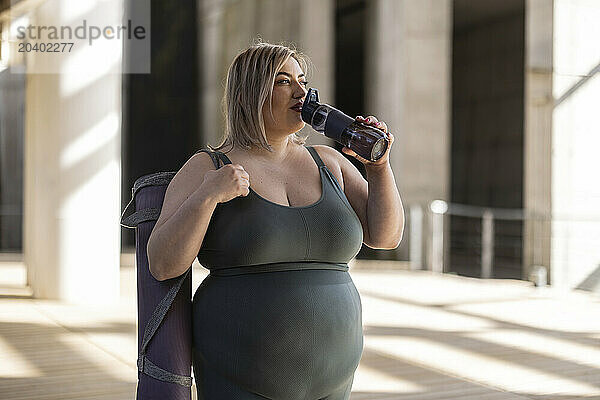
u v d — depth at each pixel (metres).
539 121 11.65
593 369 4.71
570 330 6.03
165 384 1.94
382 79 14.45
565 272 11.30
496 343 5.48
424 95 13.79
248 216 1.89
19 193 15.27
